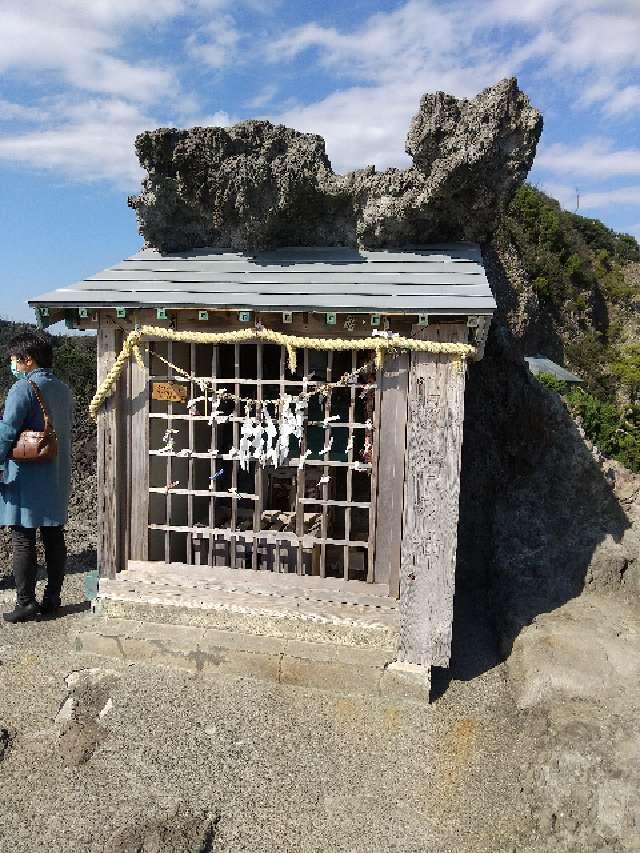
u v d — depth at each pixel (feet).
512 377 26.14
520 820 11.85
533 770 12.69
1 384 35.88
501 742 13.80
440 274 15.19
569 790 11.80
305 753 13.41
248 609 15.93
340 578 16.14
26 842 11.28
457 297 13.69
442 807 12.25
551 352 104.47
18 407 16.84
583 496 23.61
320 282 14.99
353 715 14.46
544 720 13.83
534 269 105.91
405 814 12.09
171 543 17.92
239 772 12.92
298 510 15.76
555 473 24.09
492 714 14.69
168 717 14.26
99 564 16.67
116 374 15.88
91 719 14.16
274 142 16.35
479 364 26.81
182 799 12.27
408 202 16.21
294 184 16.21
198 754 13.32
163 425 17.65
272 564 16.93
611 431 42.29
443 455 14.57
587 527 22.41
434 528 14.75
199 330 15.58
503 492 24.93
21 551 17.88
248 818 11.91
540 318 104.17
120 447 16.39
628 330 117.39
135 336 15.67
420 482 14.73
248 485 19.98
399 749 13.58
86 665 15.90
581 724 13.30
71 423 18.69
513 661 16.57
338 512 20.34
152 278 16.03
